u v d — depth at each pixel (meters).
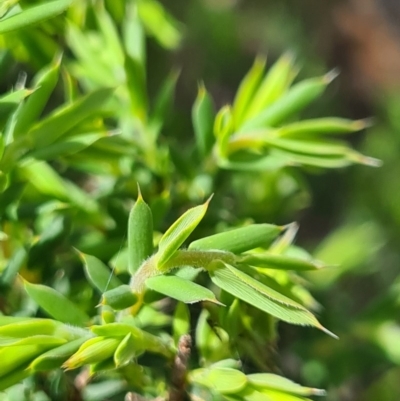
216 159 0.19
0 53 0.18
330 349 0.21
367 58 0.48
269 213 0.23
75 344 0.16
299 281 0.18
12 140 0.17
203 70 0.44
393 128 0.39
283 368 0.20
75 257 0.19
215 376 0.16
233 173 0.20
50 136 0.17
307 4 0.49
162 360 0.17
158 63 0.37
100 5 0.21
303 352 0.21
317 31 0.49
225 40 0.45
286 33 0.48
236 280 0.16
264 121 0.19
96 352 0.16
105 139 0.19
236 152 0.19
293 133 0.19
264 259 0.16
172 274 0.16
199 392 0.17
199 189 0.19
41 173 0.19
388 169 0.37
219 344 0.17
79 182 0.23
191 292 0.16
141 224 0.16
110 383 0.18
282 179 0.24
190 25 0.44
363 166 0.37
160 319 0.18
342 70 0.47
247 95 0.20
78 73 0.20
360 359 0.21
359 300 0.32
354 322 0.21
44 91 0.17
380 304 0.21
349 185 0.37
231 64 0.45
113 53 0.20
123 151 0.19
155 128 0.20
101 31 0.21
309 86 0.19
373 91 0.46
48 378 0.17
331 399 0.21
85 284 0.18
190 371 0.16
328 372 0.20
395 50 0.48
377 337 0.21
